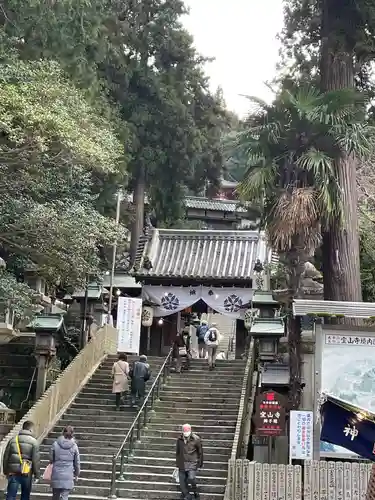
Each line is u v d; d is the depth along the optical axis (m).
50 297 25.42
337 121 14.99
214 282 24.92
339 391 12.62
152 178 34.47
